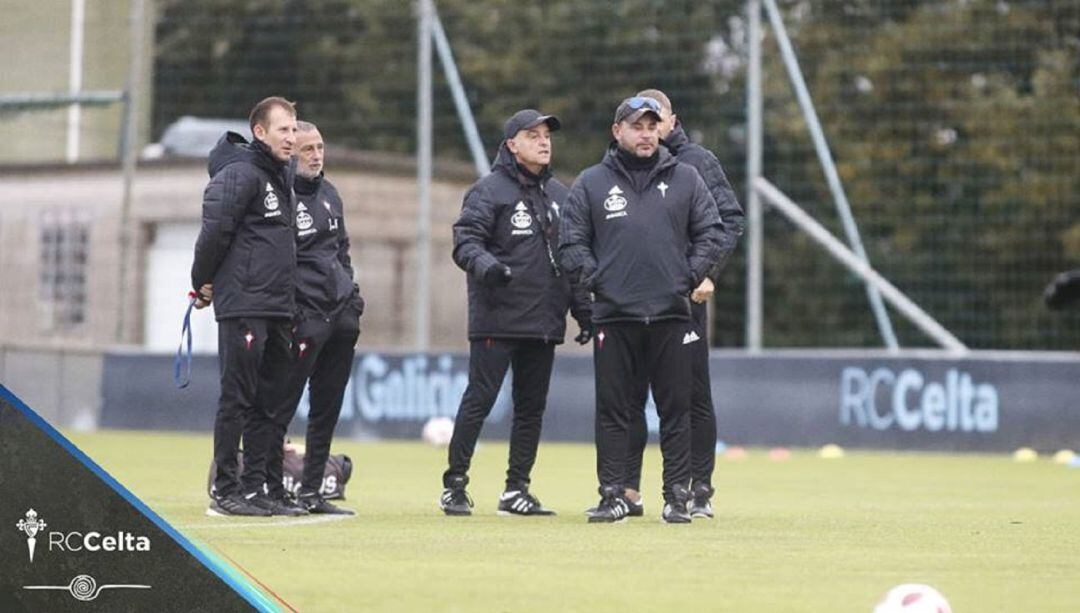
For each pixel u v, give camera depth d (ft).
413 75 365.40
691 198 118.62
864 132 300.61
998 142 279.90
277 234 121.39
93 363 275.18
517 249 126.93
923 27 283.79
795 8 319.68
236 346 121.19
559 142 347.15
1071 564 97.71
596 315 118.93
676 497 120.06
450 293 315.37
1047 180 280.31
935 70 286.66
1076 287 120.88
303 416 256.93
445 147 351.46
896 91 290.76
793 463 210.18
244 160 120.88
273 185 121.49
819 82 310.45
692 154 125.29
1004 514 135.13
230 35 368.48
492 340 127.24
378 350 257.14
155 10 368.27
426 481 170.60
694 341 125.18
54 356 278.67
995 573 93.20
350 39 367.04
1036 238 284.20
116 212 321.73
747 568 93.40
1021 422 228.43
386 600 79.87
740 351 241.35
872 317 334.85
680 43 333.42
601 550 101.35
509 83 346.54
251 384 122.11
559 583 85.81
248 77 369.71
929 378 232.73
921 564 96.94
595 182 118.42
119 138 341.82
